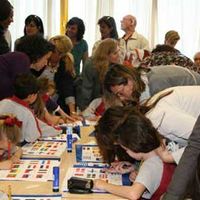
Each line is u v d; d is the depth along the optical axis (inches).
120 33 213.5
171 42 194.4
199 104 76.6
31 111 96.2
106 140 66.7
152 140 64.3
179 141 71.6
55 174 66.9
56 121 116.3
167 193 55.7
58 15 210.2
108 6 213.0
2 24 112.7
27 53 103.9
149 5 216.1
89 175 72.9
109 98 82.0
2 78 98.5
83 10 211.8
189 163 53.7
